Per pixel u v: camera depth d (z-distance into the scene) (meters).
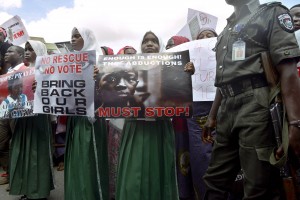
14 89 2.92
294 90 1.39
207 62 2.74
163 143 2.29
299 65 2.46
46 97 2.61
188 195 2.83
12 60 3.62
